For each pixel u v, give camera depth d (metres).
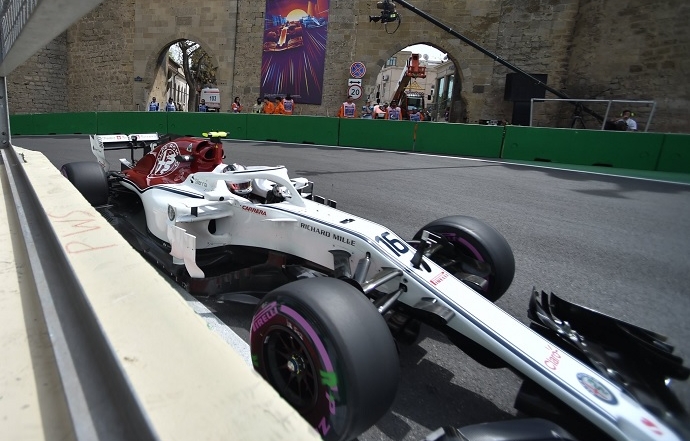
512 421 1.54
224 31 21.67
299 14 20.50
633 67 15.98
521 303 3.34
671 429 1.50
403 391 2.28
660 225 5.84
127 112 17.67
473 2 19.33
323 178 8.30
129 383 0.88
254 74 21.72
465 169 10.26
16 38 2.93
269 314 1.80
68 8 2.04
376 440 1.92
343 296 1.70
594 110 17.41
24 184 2.95
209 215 2.93
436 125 13.77
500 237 2.90
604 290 3.69
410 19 19.84
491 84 19.73
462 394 2.27
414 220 5.58
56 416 1.05
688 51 14.20
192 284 2.87
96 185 4.28
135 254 1.50
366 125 14.78
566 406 1.63
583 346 1.94
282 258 2.76
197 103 37.41
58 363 1.04
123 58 23.61
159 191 3.56
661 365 1.84
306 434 0.84
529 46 19.06
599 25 17.09
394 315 2.38
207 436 0.80
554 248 4.73
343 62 20.50
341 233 2.43
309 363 1.66
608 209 6.70
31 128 19.08
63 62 25.36
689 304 3.46
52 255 1.72
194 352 1.00
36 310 1.48
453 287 2.20
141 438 0.82
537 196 7.43
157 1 22.39
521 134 12.79
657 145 11.29
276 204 2.87
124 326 1.06
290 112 18.64
